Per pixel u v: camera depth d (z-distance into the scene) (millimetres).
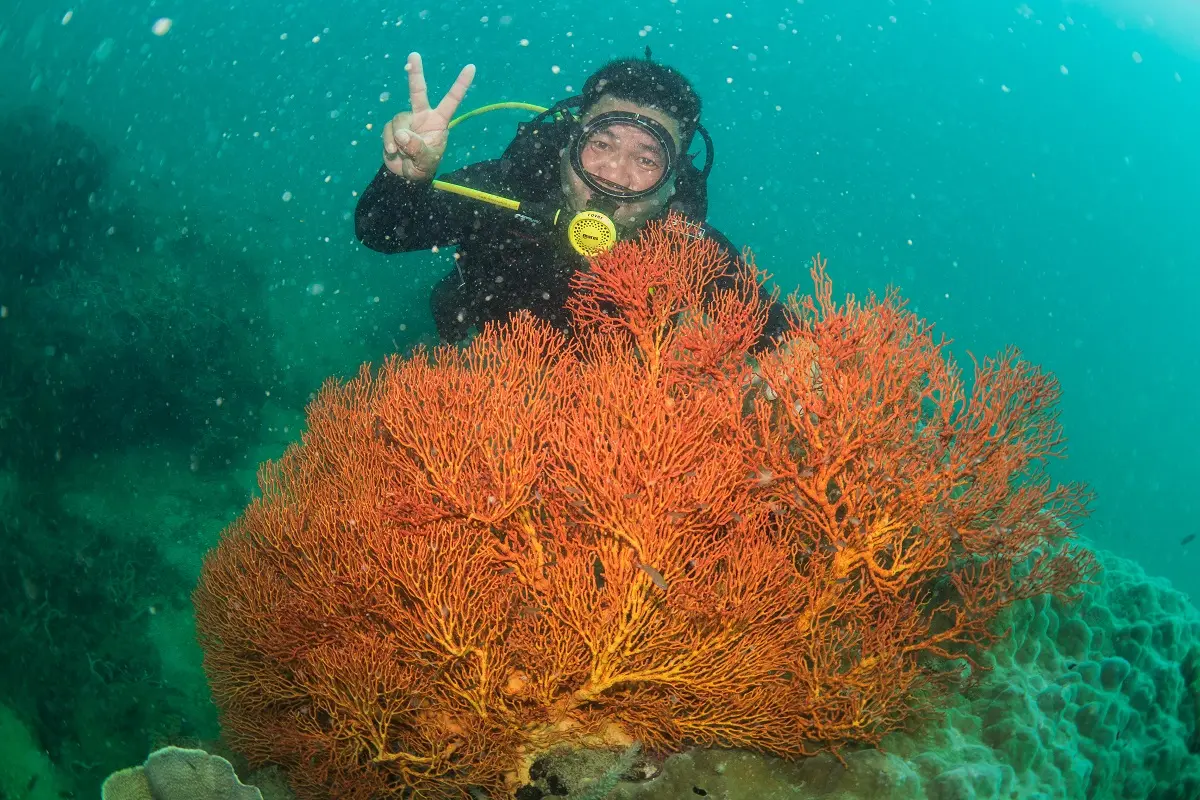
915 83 55094
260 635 2746
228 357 10617
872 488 2545
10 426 7875
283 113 40312
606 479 2393
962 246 58250
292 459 3533
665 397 2625
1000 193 60156
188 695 6316
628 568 2389
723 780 2662
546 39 50031
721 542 2551
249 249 14547
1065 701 3238
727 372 2902
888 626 2578
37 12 42219
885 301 2750
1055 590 2926
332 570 2623
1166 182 57250
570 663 2428
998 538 2732
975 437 2641
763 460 2648
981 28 51969
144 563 7574
